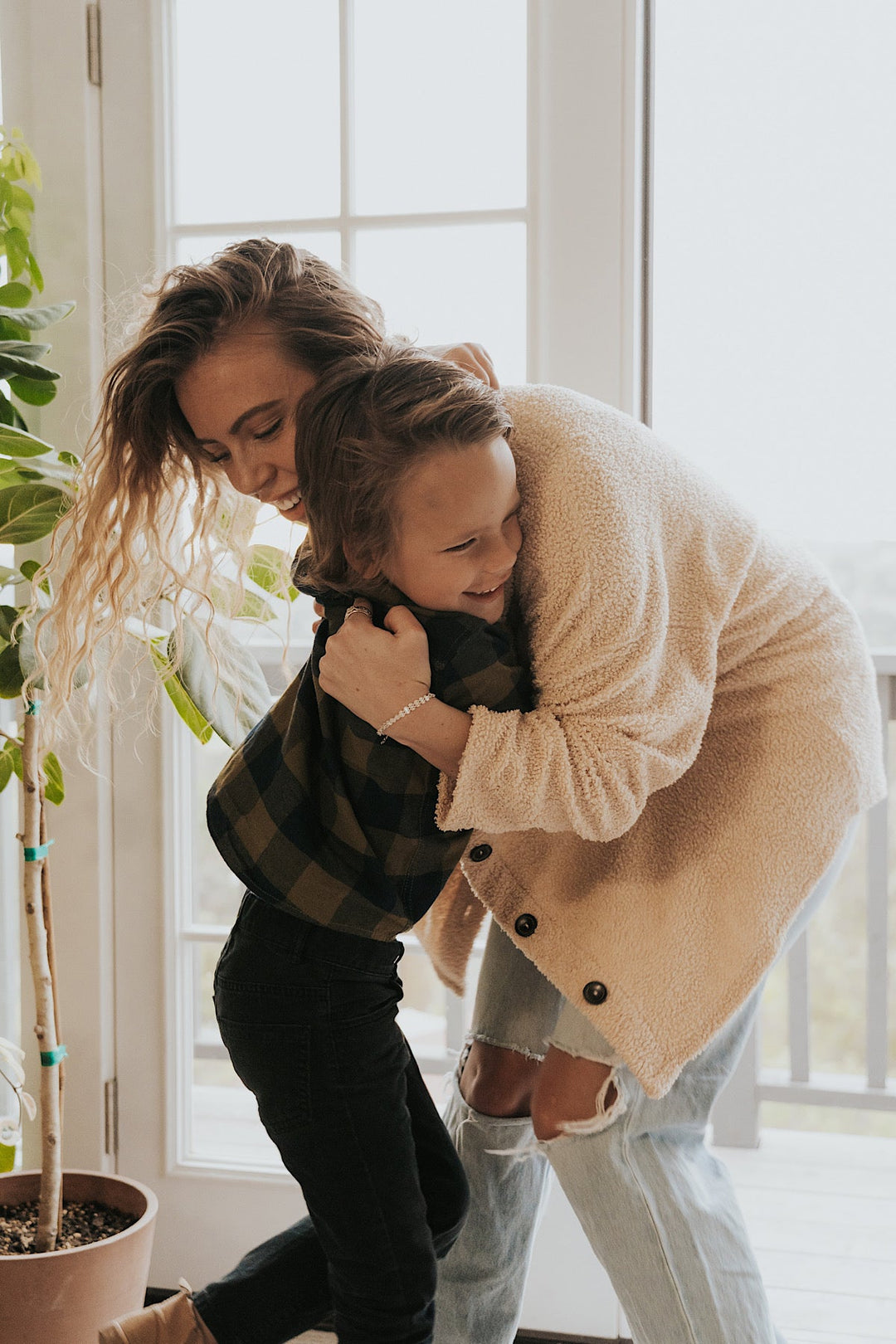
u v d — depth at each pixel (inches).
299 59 68.7
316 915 40.5
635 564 36.8
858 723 43.9
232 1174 71.3
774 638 44.1
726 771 44.3
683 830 44.3
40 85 68.9
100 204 69.8
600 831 38.9
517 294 67.7
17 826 75.2
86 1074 71.7
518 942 45.3
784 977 141.7
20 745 59.1
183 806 72.7
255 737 43.4
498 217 66.6
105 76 69.0
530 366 66.7
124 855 71.7
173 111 69.4
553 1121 44.8
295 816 40.8
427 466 34.9
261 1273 43.7
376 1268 40.8
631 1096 43.9
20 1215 60.9
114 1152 72.6
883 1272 75.4
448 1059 78.8
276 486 41.4
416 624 38.3
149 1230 58.0
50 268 69.4
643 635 37.3
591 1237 44.8
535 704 39.8
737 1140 94.3
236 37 69.3
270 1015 41.1
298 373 38.9
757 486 87.7
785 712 43.8
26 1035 72.6
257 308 38.8
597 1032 44.5
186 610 58.7
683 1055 42.1
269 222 69.1
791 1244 79.3
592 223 65.6
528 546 38.2
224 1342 42.8
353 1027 41.2
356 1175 40.8
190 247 70.0
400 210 68.5
